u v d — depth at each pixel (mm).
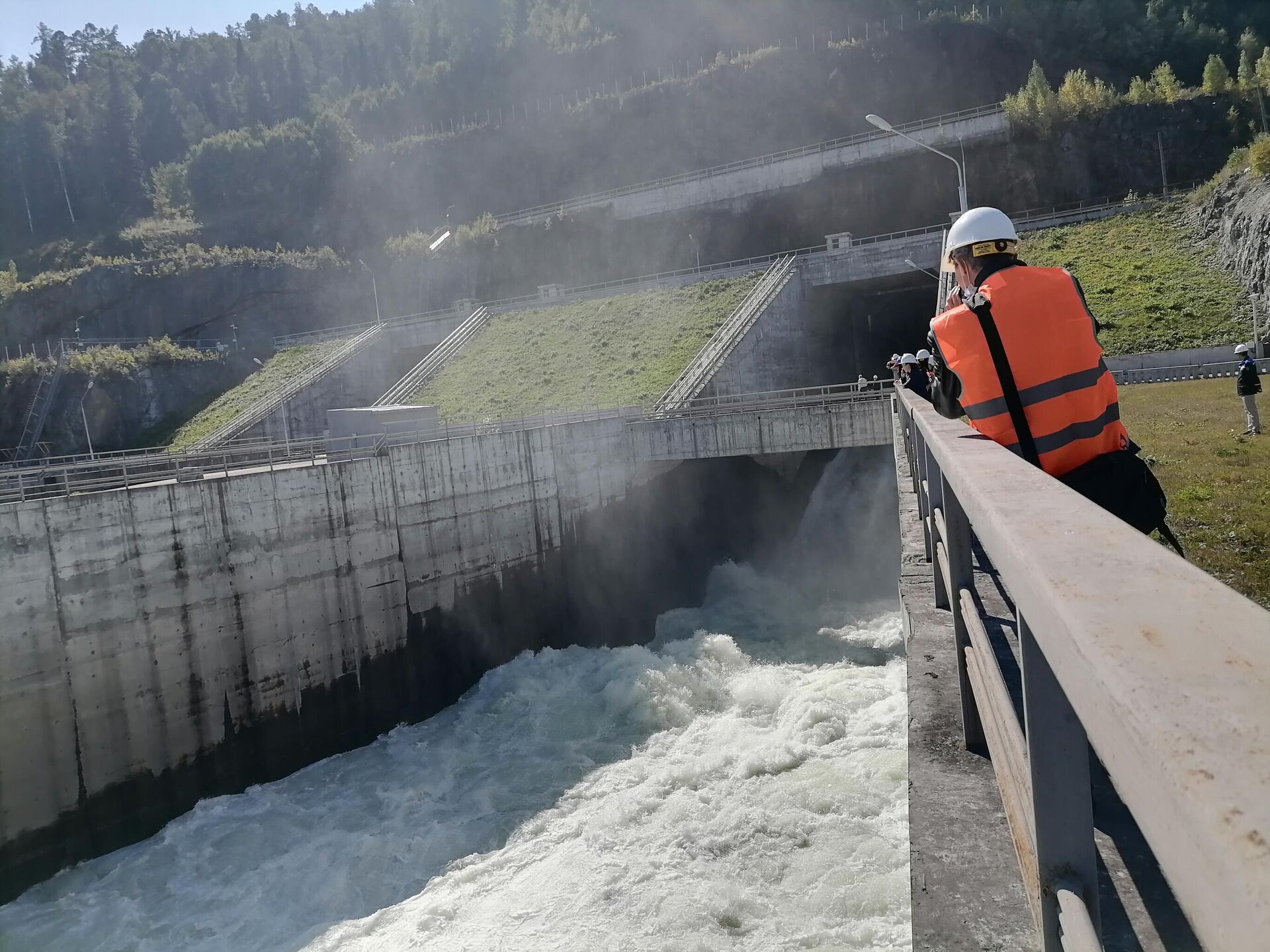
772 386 47094
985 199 65125
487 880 17141
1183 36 100125
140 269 85188
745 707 23109
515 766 22250
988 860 2951
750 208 74688
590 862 16500
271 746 23828
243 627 23453
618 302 58750
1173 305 34125
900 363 12484
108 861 20125
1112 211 46531
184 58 168000
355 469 26547
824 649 27844
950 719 4176
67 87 150000
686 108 105250
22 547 19297
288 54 162000
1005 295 3428
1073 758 1781
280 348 75625
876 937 12328
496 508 31438
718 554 40188
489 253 84625
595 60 138375
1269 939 465
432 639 28828
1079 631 994
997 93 96812
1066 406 3373
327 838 19938
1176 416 20047
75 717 20062
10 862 18906
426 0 181625
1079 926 1581
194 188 119500
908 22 113750
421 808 20875
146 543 21453
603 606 35562
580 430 35250
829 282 50938
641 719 23609
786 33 129000
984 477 2062
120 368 71000
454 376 55469
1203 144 58531
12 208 122188
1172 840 704
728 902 13938
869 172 69438
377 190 116938
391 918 16703
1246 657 850
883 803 15789
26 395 71000
